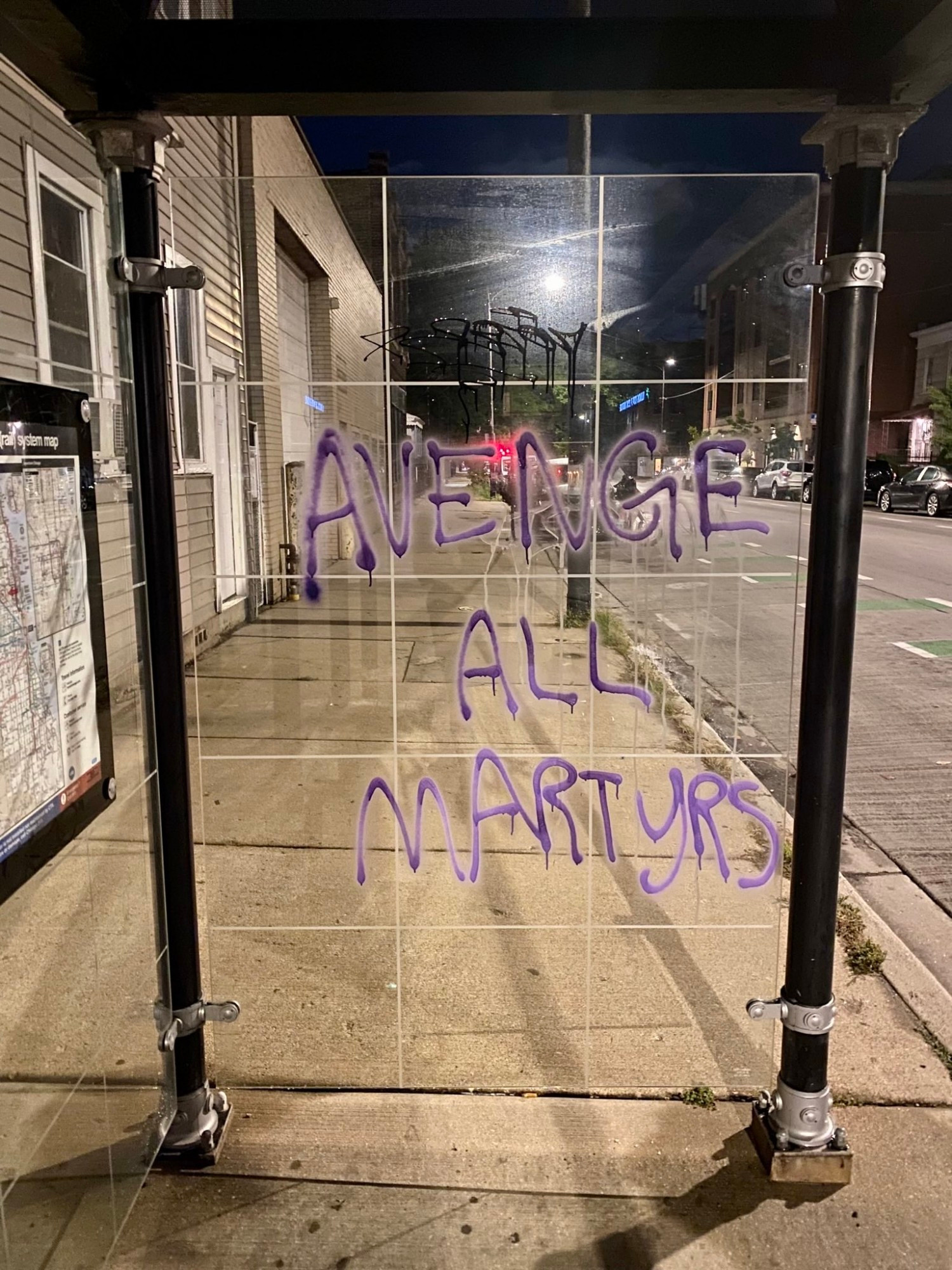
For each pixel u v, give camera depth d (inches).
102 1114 87.0
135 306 79.9
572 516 101.1
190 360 99.5
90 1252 75.1
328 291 101.1
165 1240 79.0
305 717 175.0
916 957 128.0
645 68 77.6
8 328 133.8
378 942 116.8
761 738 196.9
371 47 77.0
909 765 211.9
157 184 80.3
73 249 152.6
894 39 72.4
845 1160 85.4
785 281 82.5
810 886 84.9
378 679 194.7
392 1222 81.0
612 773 105.4
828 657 82.9
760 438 96.6
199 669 179.8
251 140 311.4
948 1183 86.0
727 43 76.7
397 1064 98.4
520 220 94.0
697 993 107.3
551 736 116.4
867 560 557.6
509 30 76.9
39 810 67.7
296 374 98.7
